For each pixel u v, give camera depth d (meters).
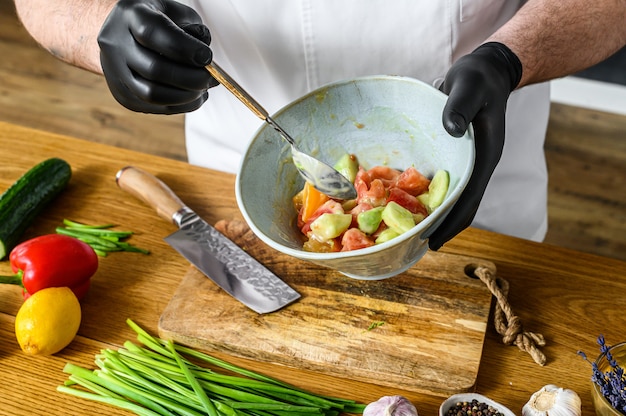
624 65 3.03
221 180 1.50
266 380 1.14
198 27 1.09
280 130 1.14
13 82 3.36
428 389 1.10
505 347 1.16
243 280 1.27
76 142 1.60
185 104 1.15
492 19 1.41
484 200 1.60
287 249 1.05
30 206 1.39
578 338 1.17
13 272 1.31
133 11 1.04
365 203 1.17
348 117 1.25
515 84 1.16
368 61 1.41
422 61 1.41
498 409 1.04
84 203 1.47
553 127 3.05
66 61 1.42
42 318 1.14
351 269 1.12
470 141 1.08
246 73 1.50
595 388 1.01
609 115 3.10
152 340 1.20
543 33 1.24
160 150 3.03
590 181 2.82
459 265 1.27
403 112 1.21
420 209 1.15
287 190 1.25
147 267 1.33
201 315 1.22
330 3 1.35
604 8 1.29
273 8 1.38
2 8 3.73
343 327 1.19
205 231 1.36
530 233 1.69
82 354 1.19
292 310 1.22
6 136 1.62
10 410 1.11
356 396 1.12
